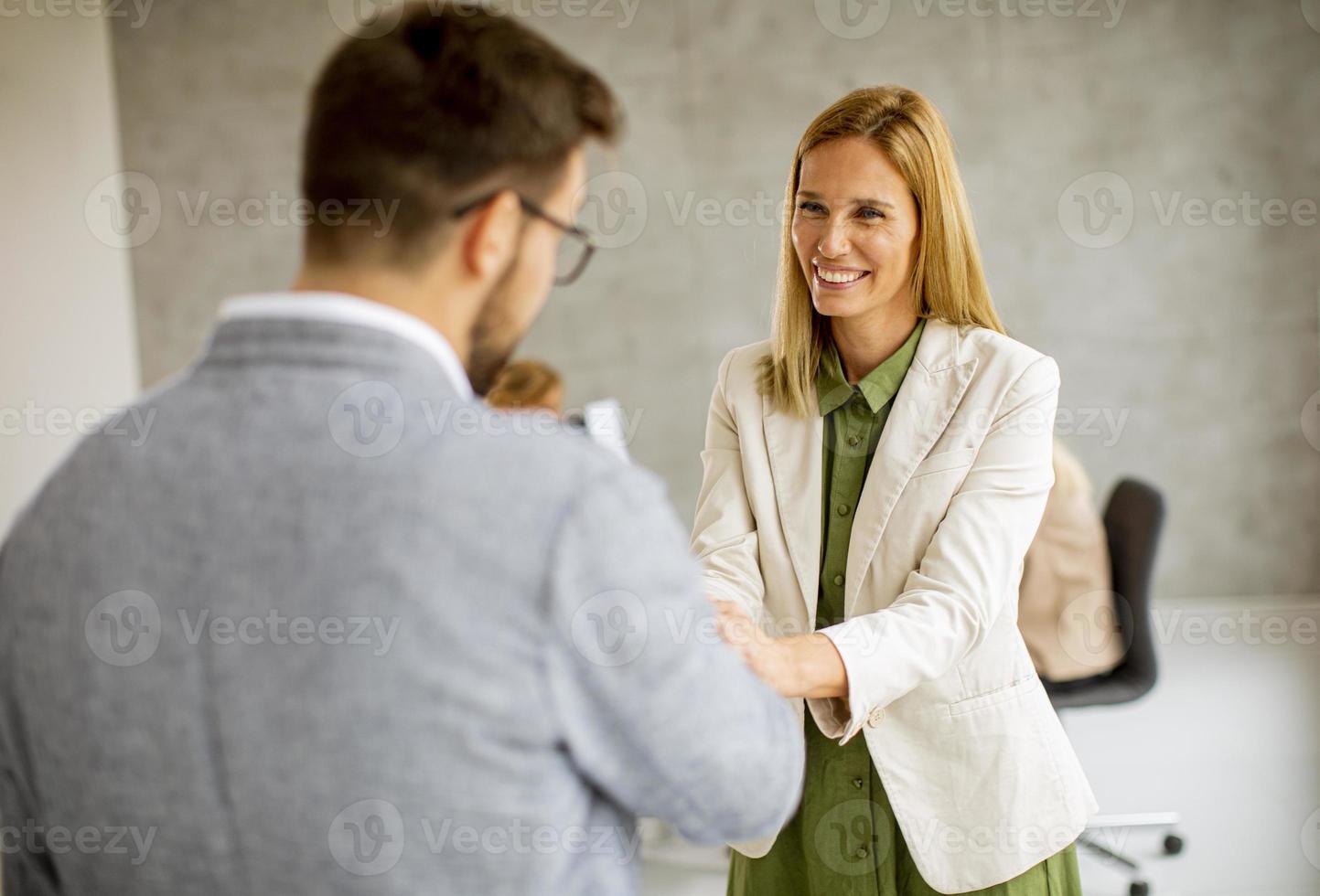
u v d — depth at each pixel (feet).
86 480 2.09
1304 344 13.21
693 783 2.08
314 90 2.12
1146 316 13.29
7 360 7.85
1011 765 3.87
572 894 2.13
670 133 13.34
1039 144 13.15
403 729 1.91
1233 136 13.03
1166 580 13.69
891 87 3.92
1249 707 11.21
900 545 3.91
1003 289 13.33
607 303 13.55
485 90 2.06
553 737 2.02
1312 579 13.50
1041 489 3.85
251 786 1.95
